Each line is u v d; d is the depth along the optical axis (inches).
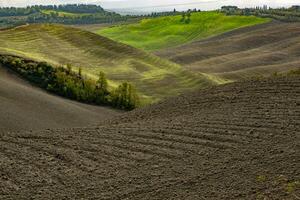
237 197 450.3
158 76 2477.9
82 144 692.1
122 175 555.8
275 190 447.2
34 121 1326.3
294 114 756.6
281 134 649.6
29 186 530.9
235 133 685.9
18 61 2062.0
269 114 777.6
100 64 2603.3
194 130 731.4
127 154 634.8
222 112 858.1
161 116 990.4
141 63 2711.6
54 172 573.0
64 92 1904.5
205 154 606.2
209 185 494.3
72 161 609.9
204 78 2474.2
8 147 682.8
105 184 530.3
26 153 650.8
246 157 566.9
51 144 698.8
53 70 2055.9
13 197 502.3
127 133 754.2
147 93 2186.3
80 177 555.5
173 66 2682.1
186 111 967.6
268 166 519.8
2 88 1571.1
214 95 1054.4
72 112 1567.4
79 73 2116.1
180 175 537.3
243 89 1047.6
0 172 569.9
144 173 556.4
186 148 642.2
